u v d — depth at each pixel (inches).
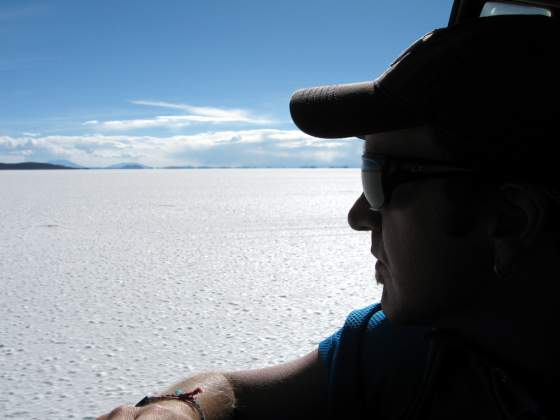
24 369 89.9
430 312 28.3
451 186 26.2
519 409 26.1
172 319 119.3
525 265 26.4
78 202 535.5
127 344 102.6
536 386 26.7
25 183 1179.9
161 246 231.3
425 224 27.2
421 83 25.9
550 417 25.8
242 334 108.3
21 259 200.8
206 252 214.5
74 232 283.1
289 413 35.1
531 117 24.8
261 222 329.7
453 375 29.2
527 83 24.9
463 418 28.6
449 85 25.4
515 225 25.6
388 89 26.7
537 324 26.7
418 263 27.8
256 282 157.3
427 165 26.7
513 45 25.2
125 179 1551.4
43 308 129.9
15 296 142.3
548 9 36.3
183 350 99.0
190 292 145.0
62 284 156.6
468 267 27.0
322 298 137.8
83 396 78.8
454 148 25.7
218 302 134.2
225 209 434.3
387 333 34.0
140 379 85.3
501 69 25.0
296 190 797.2
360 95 27.1
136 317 121.4
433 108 25.6
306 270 175.6
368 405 33.7
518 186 25.2
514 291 26.7
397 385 32.5
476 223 26.4
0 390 81.0
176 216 373.7
